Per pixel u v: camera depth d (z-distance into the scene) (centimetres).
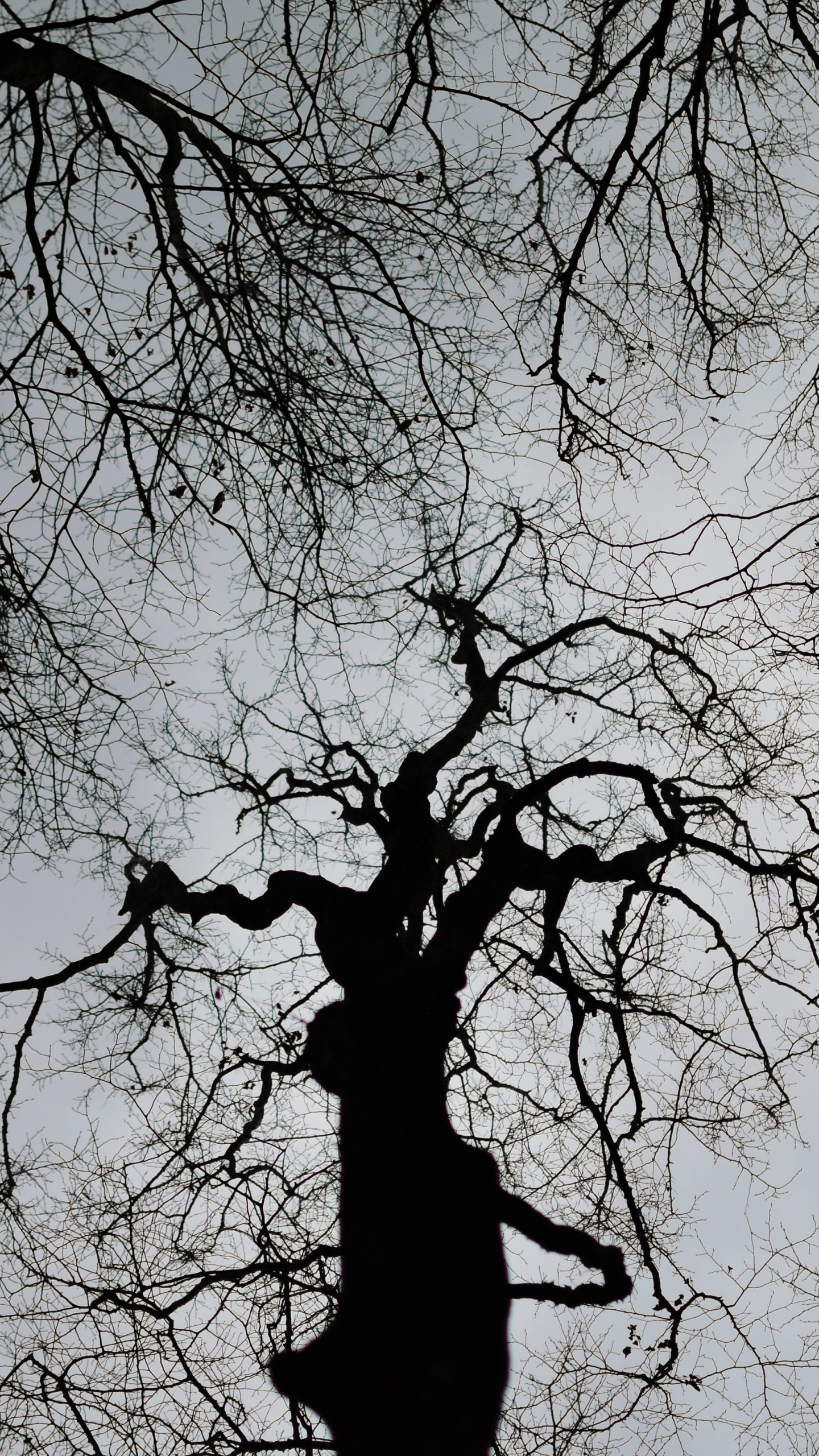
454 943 488
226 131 554
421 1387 366
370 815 647
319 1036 458
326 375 639
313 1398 374
